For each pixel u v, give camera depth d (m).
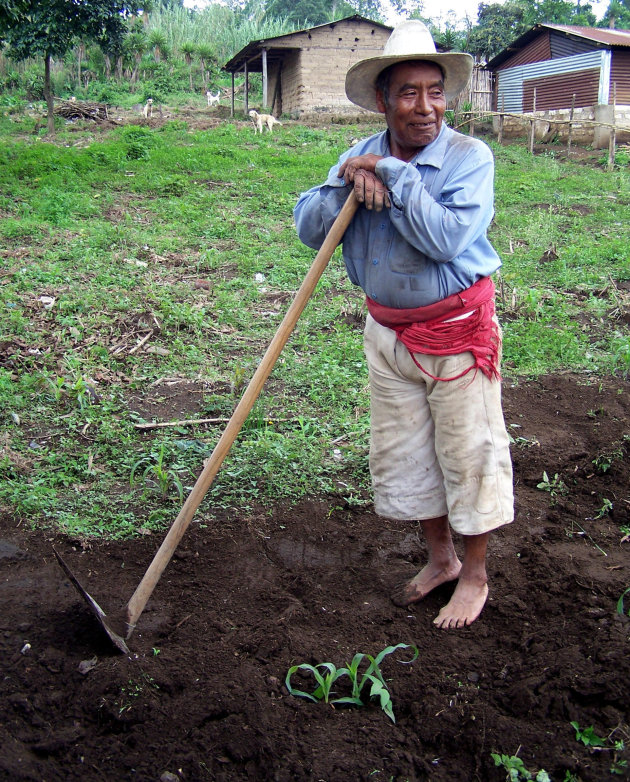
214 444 4.51
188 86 38.03
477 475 2.83
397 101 2.54
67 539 3.56
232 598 3.21
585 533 3.68
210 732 2.42
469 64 2.61
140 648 2.85
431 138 2.58
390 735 2.45
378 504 3.11
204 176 14.54
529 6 43.78
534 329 6.52
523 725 2.42
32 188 12.91
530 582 3.25
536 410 5.13
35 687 2.62
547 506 3.96
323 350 6.11
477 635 2.94
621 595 3.06
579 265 8.97
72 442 4.49
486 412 2.79
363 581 3.34
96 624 2.97
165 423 4.79
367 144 2.80
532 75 24.17
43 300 7.07
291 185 13.77
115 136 20.03
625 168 17.14
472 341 2.72
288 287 7.97
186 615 3.08
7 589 3.19
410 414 2.92
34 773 2.26
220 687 2.58
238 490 4.02
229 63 29.58
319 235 2.84
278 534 3.68
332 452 4.51
